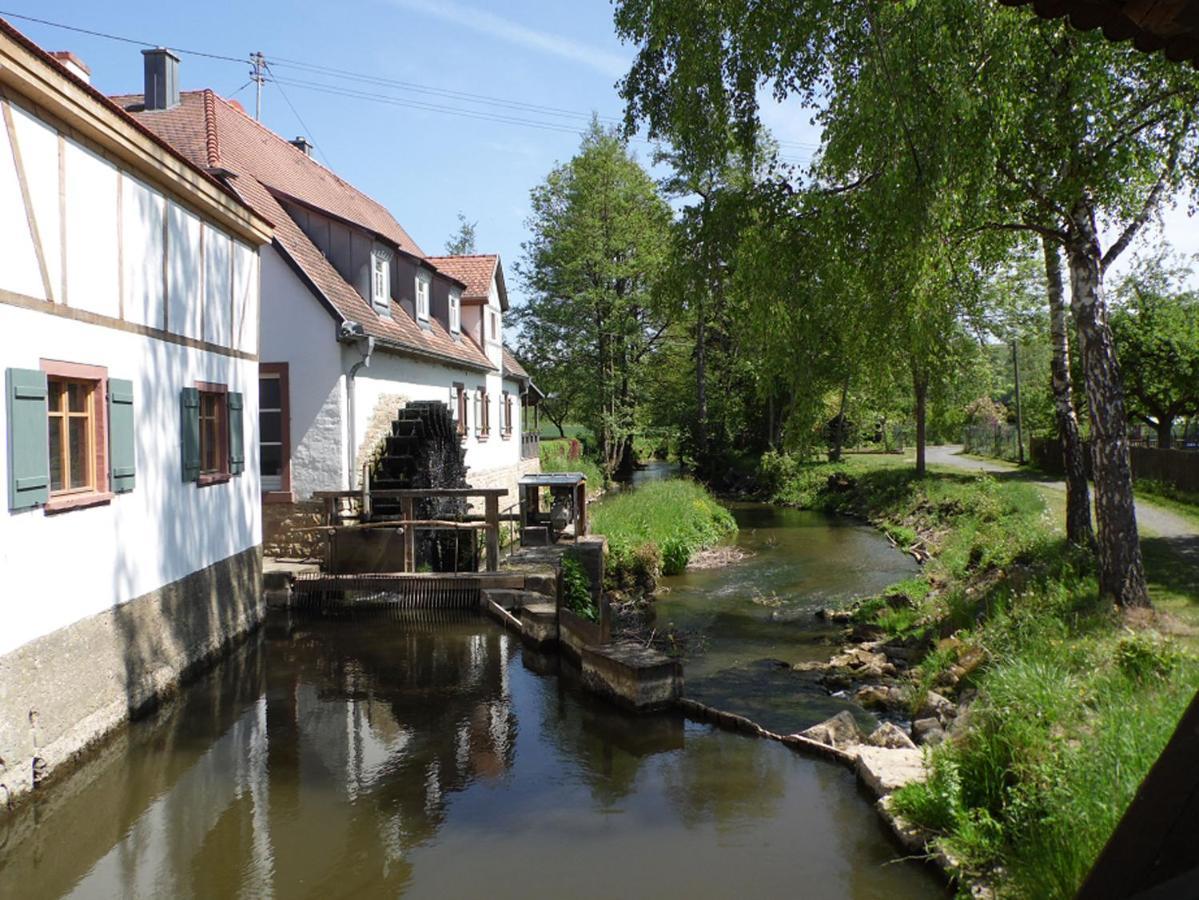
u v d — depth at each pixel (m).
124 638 7.82
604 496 30.44
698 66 8.41
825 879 5.41
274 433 14.59
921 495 23.94
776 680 9.94
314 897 5.19
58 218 6.76
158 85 16.70
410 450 15.03
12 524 6.08
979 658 8.55
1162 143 8.98
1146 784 2.03
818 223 8.88
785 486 33.09
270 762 7.29
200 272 9.74
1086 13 1.97
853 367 9.55
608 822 6.24
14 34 5.77
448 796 6.68
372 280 16.23
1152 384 24.11
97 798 6.54
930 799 5.89
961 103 6.86
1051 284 12.24
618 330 36.94
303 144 22.69
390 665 10.35
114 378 7.64
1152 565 11.16
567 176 38.41
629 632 12.21
